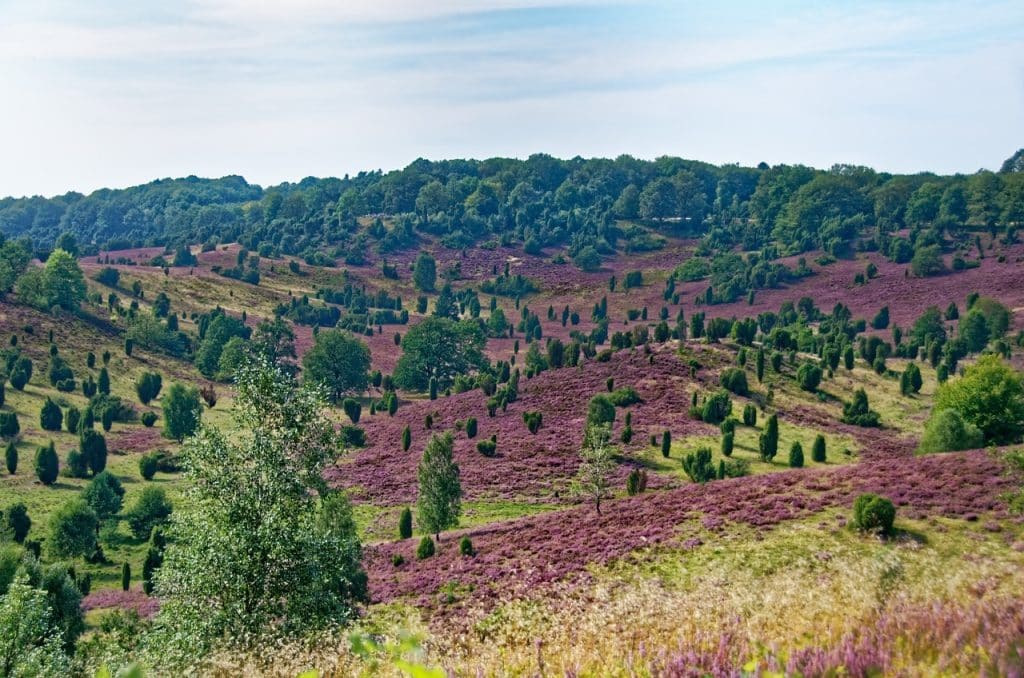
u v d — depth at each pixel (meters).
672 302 189.00
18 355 107.56
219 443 24.98
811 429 80.06
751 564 30.86
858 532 33.28
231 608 22.81
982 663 8.12
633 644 11.52
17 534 58.12
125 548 60.19
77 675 25.97
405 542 52.94
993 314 120.25
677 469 68.00
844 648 8.96
